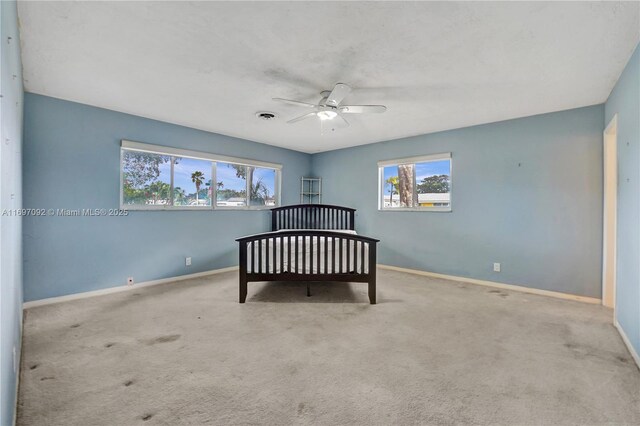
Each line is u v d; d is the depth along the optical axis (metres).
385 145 5.21
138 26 1.97
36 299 3.14
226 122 4.12
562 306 3.26
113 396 1.69
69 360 2.07
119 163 3.70
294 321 2.80
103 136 3.56
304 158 6.23
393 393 1.74
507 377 1.90
